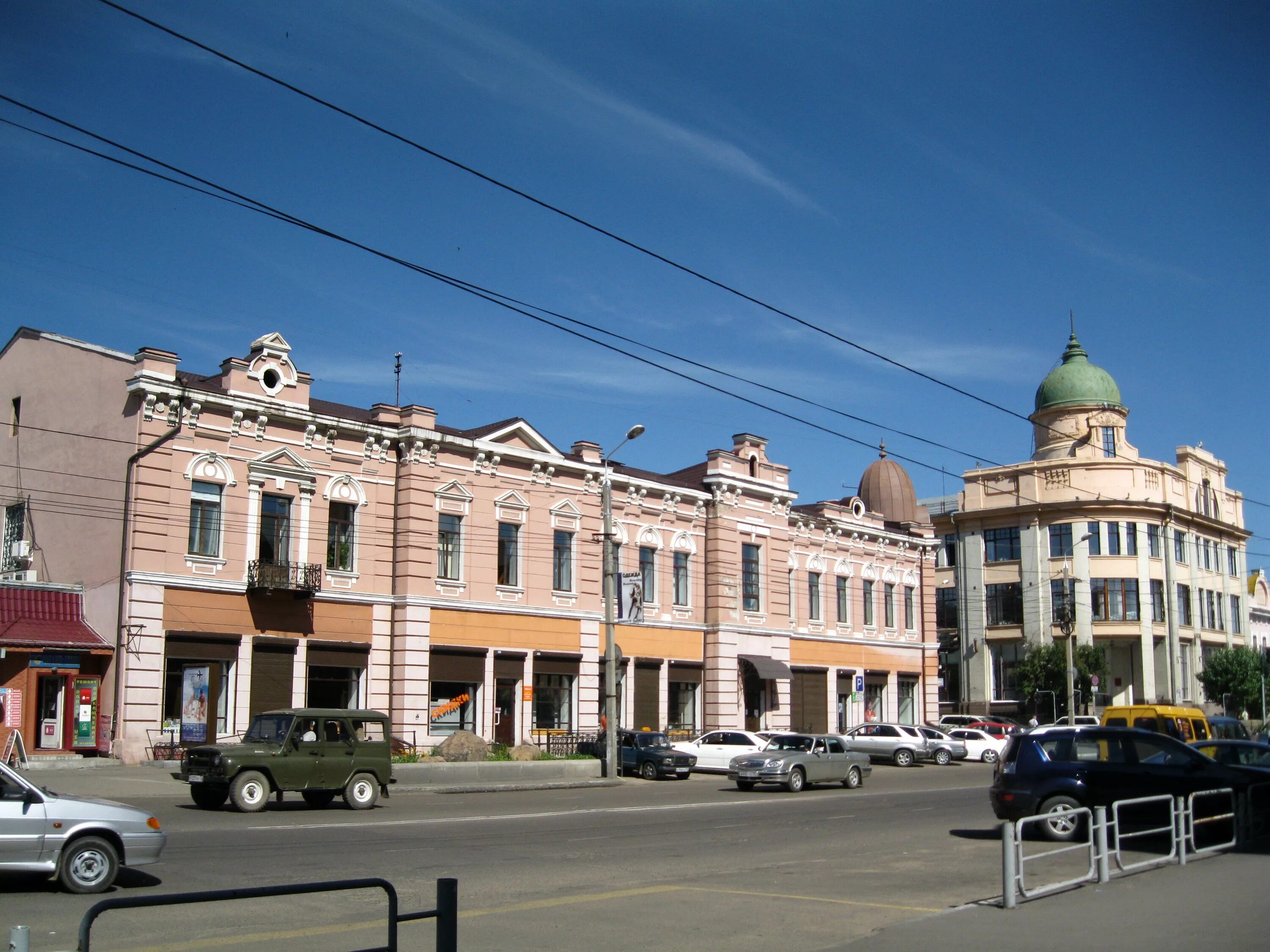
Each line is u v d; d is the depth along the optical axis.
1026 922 11.71
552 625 42.31
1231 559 81.31
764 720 50.12
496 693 40.25
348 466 37.41
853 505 57.72
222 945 11.09
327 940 11.38
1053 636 71.69
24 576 35.41
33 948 10.88
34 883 13.83
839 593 56.22
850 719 55.62
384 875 15.23
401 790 29.22
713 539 48.97
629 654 45.12
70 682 32.09
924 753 47.69
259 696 34.41
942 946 10.61
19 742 29.55
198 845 17.50
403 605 37.66
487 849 18.11
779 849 18.80
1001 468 75.88
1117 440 73.75
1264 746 22.42
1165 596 71.75
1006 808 19.02
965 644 76.12
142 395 32.88
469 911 12.95
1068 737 19.03
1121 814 17.59
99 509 33.59
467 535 39.75
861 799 29.61
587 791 31.97
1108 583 70.94
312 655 35.78
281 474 35.62
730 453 50.09
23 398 37.31
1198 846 17.78
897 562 60.34
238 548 34.50
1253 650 76.62
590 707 43.25
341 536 37.19
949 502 92.12
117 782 27.20
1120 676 71.50
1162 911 12.16
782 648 51.34
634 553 45.81
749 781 32.44
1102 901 12.81
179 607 32.97
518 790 31.72
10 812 12.80
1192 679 73.31
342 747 24.25
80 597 33.41
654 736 37.84
